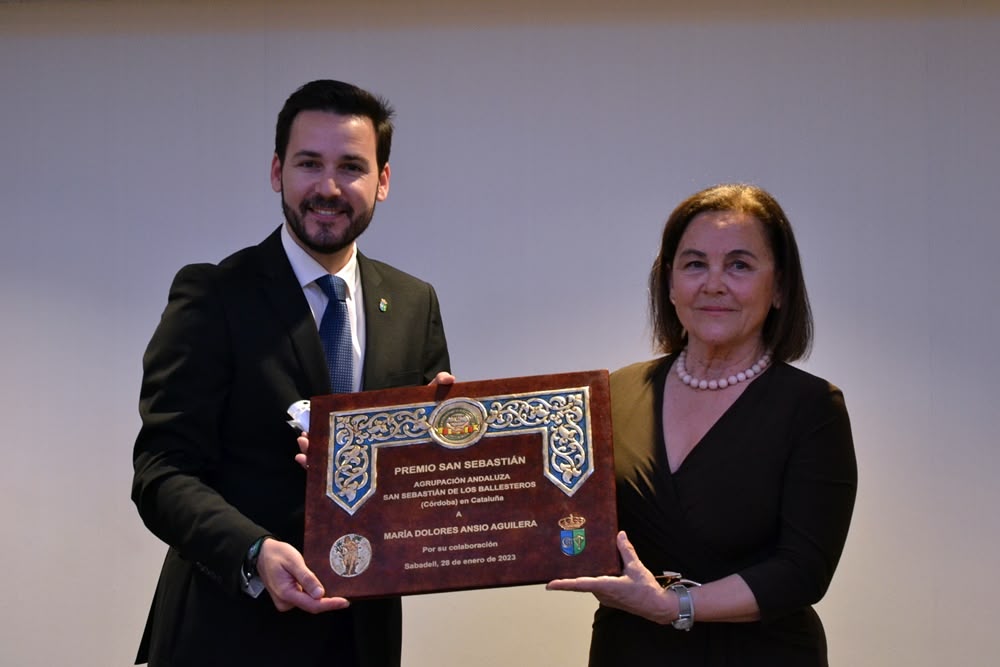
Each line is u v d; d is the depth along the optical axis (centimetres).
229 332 211
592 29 326
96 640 316
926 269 313
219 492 208
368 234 325
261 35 330
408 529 194
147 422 205
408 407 204
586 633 313
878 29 319
